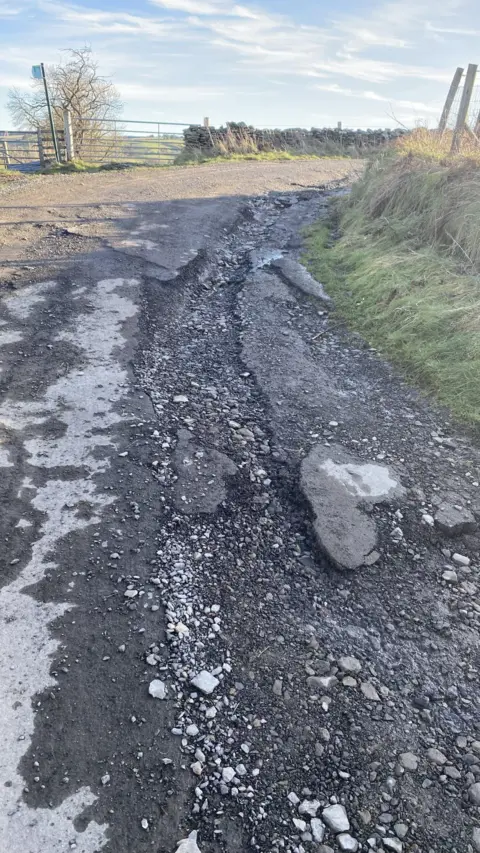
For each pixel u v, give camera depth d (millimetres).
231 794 2154
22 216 8469
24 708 2359
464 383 4676
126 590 2904
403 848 2041
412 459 3977
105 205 9375
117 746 2264
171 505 3469
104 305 5766
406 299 5820
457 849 2049
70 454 3785
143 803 2098
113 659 2580
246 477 3754
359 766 2275
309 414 4441
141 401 4410
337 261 7402
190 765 2227
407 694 2561
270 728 2383
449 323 5340
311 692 2533
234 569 3104
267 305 6234
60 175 12547
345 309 6160
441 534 3391
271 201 10844
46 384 4477
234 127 19328
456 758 2332
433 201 7285
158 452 3887
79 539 3172
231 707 2447
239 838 2033
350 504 3512
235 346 5426
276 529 3387
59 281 6184
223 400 4582
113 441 3943
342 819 2098
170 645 2668
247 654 2672
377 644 2768
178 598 2898
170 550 3166
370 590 3025
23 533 3178
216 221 8906
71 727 2309
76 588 2895
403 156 8930
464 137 9406
